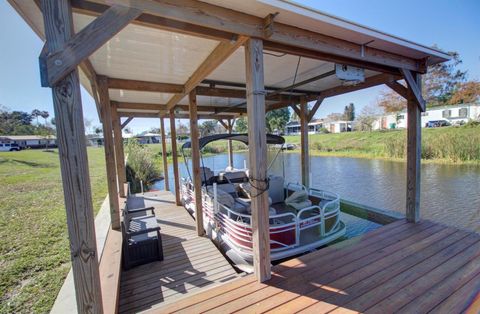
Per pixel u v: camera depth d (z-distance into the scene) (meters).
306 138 5.32
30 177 9.14
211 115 7.61
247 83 2.01
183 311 1.75
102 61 2.66
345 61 2.68
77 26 1.94
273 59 2.88
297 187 4.50
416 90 3.10
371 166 11.77
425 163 10.59
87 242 1.41
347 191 7.50
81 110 1.38
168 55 2.54
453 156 10.09
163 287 2.57
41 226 4.32
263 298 1.87
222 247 3.41
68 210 1.37
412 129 3.30
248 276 2.16
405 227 3.19
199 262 3.07
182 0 1.59
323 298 1.85
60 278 2.65
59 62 1.29
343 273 2.18
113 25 1.39
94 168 13.10
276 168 12.34
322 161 14.40
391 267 2.25
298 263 2.37
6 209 5.36
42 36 1.89
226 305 1.80
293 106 5.45
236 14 1.79
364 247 2.66
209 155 17.09
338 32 2.17
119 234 3.16
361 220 4.23
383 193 7.15
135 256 2.99
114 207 3.34
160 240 3.10
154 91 3.59
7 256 3.19
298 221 2.95
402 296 1.85
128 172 10.38
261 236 2.05
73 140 1.35
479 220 4.66
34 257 3.15
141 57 2.57
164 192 7.34
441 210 5.27
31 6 1.51
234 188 4.69
